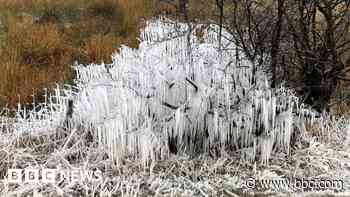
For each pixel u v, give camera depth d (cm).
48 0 922
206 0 606
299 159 393
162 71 438
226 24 471
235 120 392
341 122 467
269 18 431
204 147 398
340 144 426
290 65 457
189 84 406
